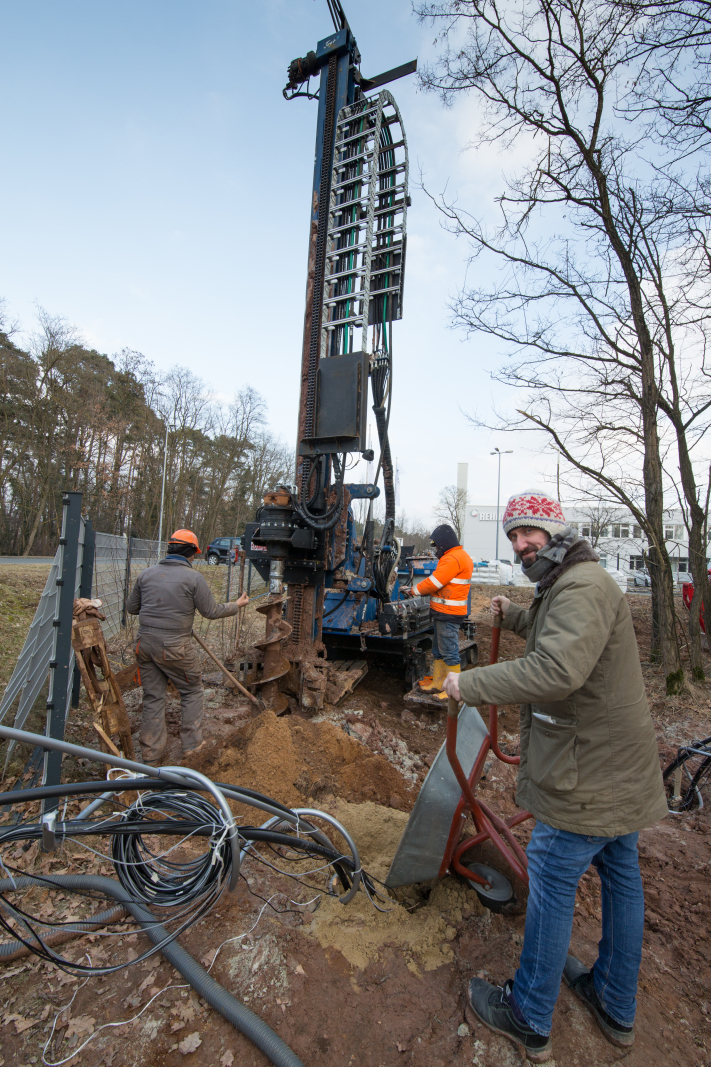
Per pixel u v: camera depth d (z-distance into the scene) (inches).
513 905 102.1
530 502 79.6
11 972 84.5
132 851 82.5
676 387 293.3
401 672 272.7
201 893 73.4
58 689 120.2
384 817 126.4
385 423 223.1
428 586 209.2
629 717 69.4
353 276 204.5
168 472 1469.0
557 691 65.2
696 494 301.3
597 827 68.2
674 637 261.6
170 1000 80.0
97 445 1302.9
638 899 76.3
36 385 1160.2
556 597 70.9
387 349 219.9
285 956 87.7
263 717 144.8
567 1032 79.0
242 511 1674.5
